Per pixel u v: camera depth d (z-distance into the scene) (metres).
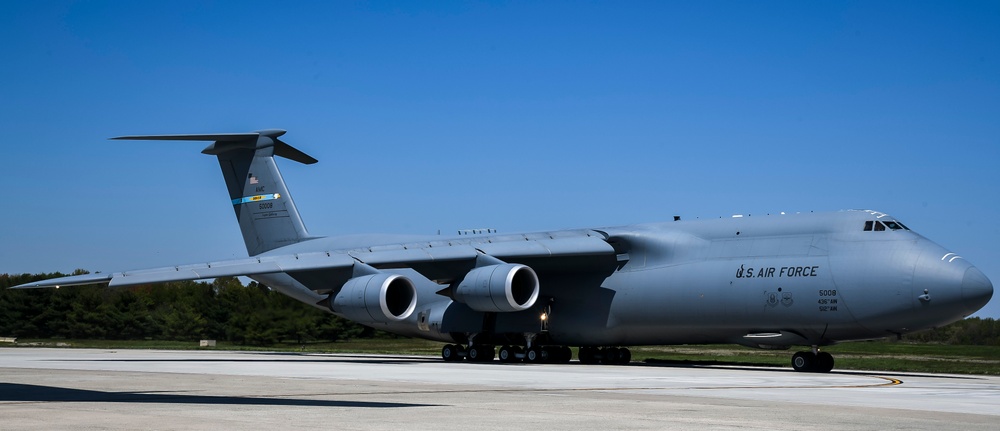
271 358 23.92
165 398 10.41
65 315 40.00
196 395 10.88
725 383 14.23
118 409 8.95
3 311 40.44
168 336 38.59
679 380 14.85
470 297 20.72
